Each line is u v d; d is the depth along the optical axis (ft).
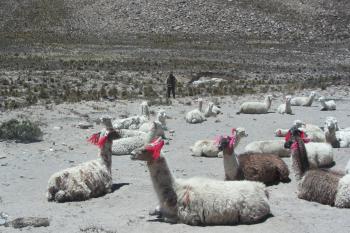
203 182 41.68
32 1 420.36
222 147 50.08
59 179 49.44
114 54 271.28
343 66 242.78
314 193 46.70
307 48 326.03
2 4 410.93
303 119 101.55
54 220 42.68
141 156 41.39
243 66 232.94
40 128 91.61
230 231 38.52
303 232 38.04
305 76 204.54
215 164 63.82
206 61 246.27
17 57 238.48
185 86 175.32
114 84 165.89
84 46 308.81
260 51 305.53
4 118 102.01
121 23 385.91
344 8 425.28
